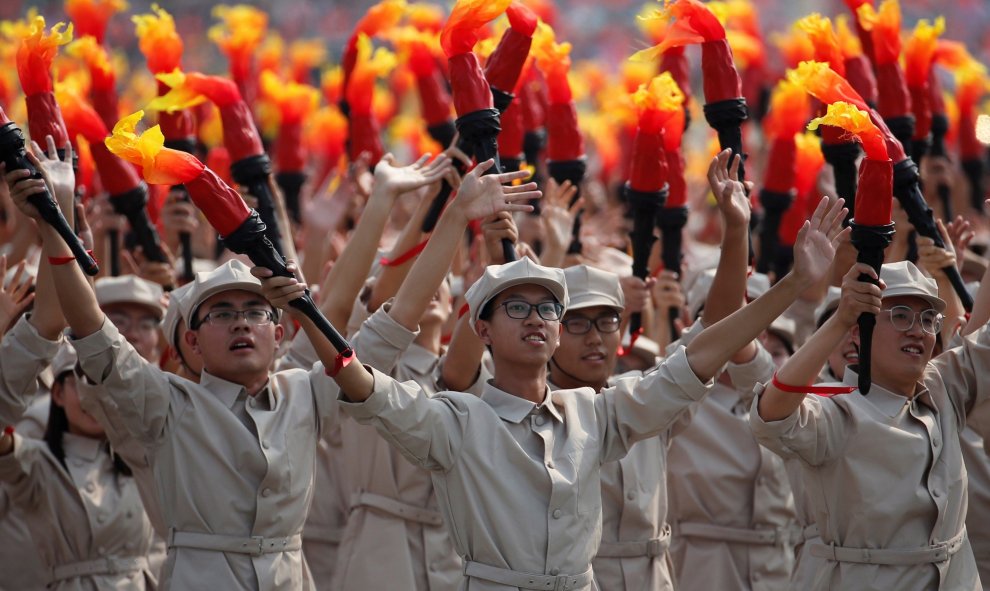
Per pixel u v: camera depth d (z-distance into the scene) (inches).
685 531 961.5
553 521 666.8
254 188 843.4
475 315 693.3
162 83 948.0
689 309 1010.7
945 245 863.1
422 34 1134.4
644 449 835.4
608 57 3206.2
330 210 1095.0
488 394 694.5
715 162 714.8
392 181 797.9
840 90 684.7
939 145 1194.0
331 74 1470.2
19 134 629.3
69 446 877.2
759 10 3186.5
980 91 1401.3
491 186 714.2
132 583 883.4
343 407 652.7
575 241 1054.4
